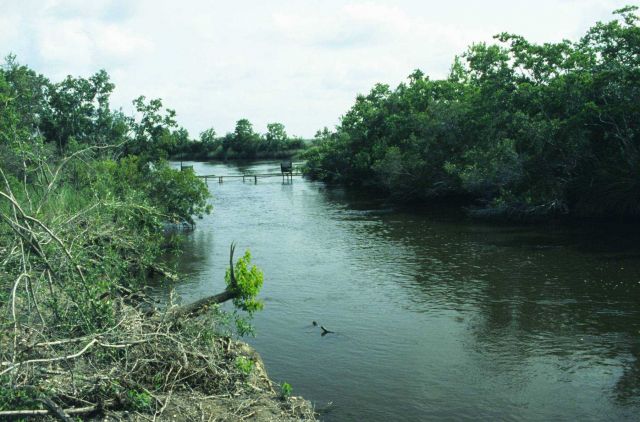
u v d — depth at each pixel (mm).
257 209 40125
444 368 11734
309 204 42875
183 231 30422
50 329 7738
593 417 9617
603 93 30688
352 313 15531
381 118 58688
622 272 18875
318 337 13648
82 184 16141
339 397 10398
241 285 10891
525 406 10055
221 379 8781
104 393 7414
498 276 19078
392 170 43531
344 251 24234
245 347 10812
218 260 22469
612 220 29922
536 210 32094
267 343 13258
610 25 31094
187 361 8523
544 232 27266
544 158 32781
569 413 9781
